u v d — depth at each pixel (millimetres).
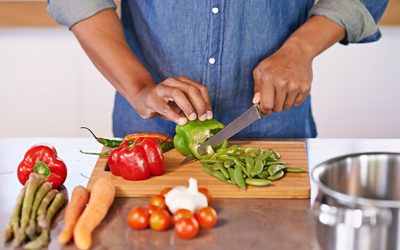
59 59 2719
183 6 1655
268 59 1559
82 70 2730
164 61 1719
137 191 1356
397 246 1031
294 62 1544
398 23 2635
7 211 1291
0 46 2695
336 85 2762
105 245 1159
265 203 1327
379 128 2805
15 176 1460
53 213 1256
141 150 1397
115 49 1585
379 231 1027
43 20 2646
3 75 2734
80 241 1141
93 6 1608
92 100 2770
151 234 1193
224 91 1722
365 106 2781
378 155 1237
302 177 1412
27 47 2699
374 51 2715
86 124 2799
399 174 1240
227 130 1515
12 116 2789
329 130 2820
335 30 1647
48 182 1323
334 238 1062
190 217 1177
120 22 1665
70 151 1610
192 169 1468
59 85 2750
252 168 1402
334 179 1214
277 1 1668
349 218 1040
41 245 1146
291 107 1610
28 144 1658
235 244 1157
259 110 1516
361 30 1674
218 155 1504
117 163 1399
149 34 1713
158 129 1784
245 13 1657
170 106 1540
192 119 1476
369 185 1242
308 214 1276
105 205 1250
